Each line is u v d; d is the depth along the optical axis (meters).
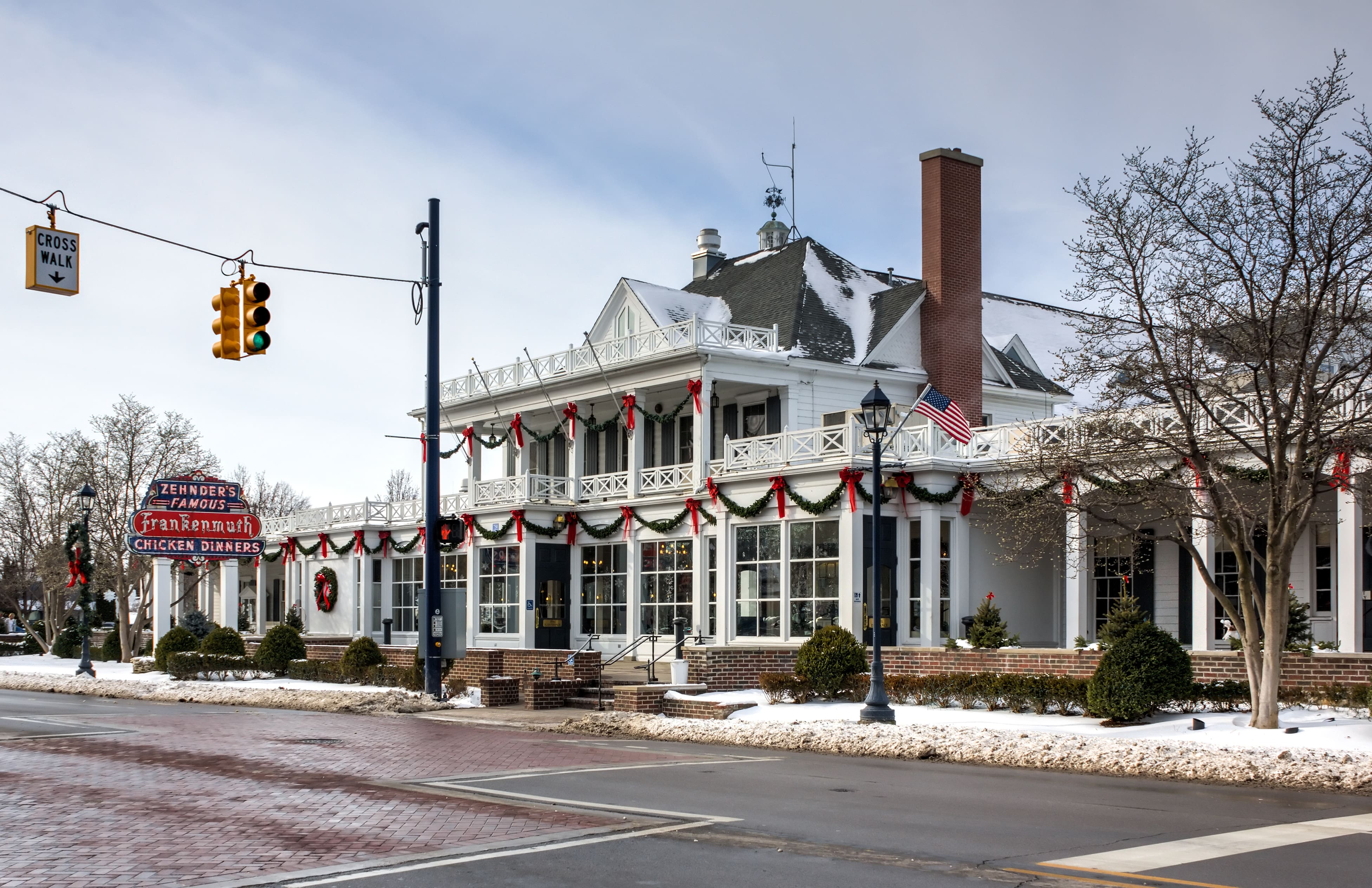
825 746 19.33
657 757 18.19
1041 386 43.34
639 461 38.59
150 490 38.00
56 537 59.25
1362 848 10.64
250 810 12.89
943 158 39.34
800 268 41.97
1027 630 30.94
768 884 9.30
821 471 30.89
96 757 17.66
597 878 9.52
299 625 50.97
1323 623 26.72
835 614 30.41
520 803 13.34
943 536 29.92
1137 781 15.52
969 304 39.41
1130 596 26.14
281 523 57.19
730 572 33.97
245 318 19.86
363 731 22.23
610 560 39.41
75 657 61.03
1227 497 21.17
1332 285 17.72
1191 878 9.38
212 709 28.38
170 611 57.56
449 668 31.14
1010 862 10.06
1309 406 17.72
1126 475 20.72
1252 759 15.60
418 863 10.14
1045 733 18.56
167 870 9.93
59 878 9.66
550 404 42.09
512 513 40.38
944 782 15.39
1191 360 18.83
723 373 36.25
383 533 49.56
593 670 29.02
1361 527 22.70
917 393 39.47
